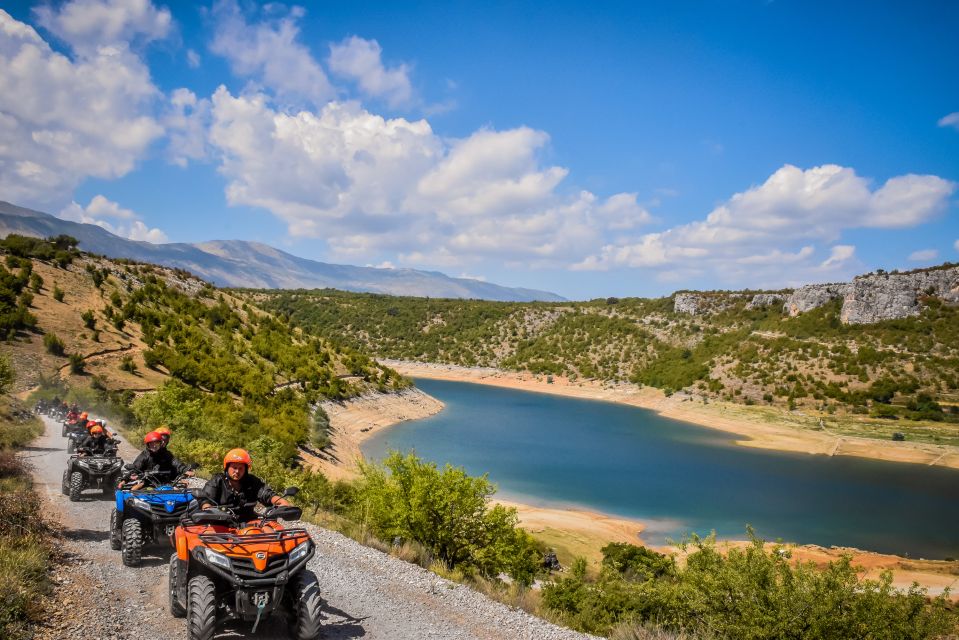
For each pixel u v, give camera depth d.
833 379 173.12
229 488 6.70
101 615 6.39
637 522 59.22
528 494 68.75
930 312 194.12
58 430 32.53
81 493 14.21
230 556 5.66
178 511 8.99
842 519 67.38
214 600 5.48
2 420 28.95
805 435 132.25
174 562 6.49
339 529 13.79
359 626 6.95
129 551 8.49
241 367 88.38
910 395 157.62
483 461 85.94
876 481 92.31
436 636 6.97
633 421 148.38
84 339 72.31
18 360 59.12
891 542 59.72
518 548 16.25
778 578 10.41
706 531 57.84
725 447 118.06
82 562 8.44
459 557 15.53
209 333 104.94
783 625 9.45
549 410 159.62
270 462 31.34
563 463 88.94
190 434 39.09
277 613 6.75
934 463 109.44
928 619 9.48
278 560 5.83
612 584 14.48
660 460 98.88
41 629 5.74
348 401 107.12
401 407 123.94
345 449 77.94
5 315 66.38
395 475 16.02
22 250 99.44
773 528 61.66
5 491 12.20
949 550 57.97
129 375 66.69
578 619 9.68
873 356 178.25
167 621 6.52
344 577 9.14
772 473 94.00
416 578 9.66
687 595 10.85
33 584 6.63
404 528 15.21
